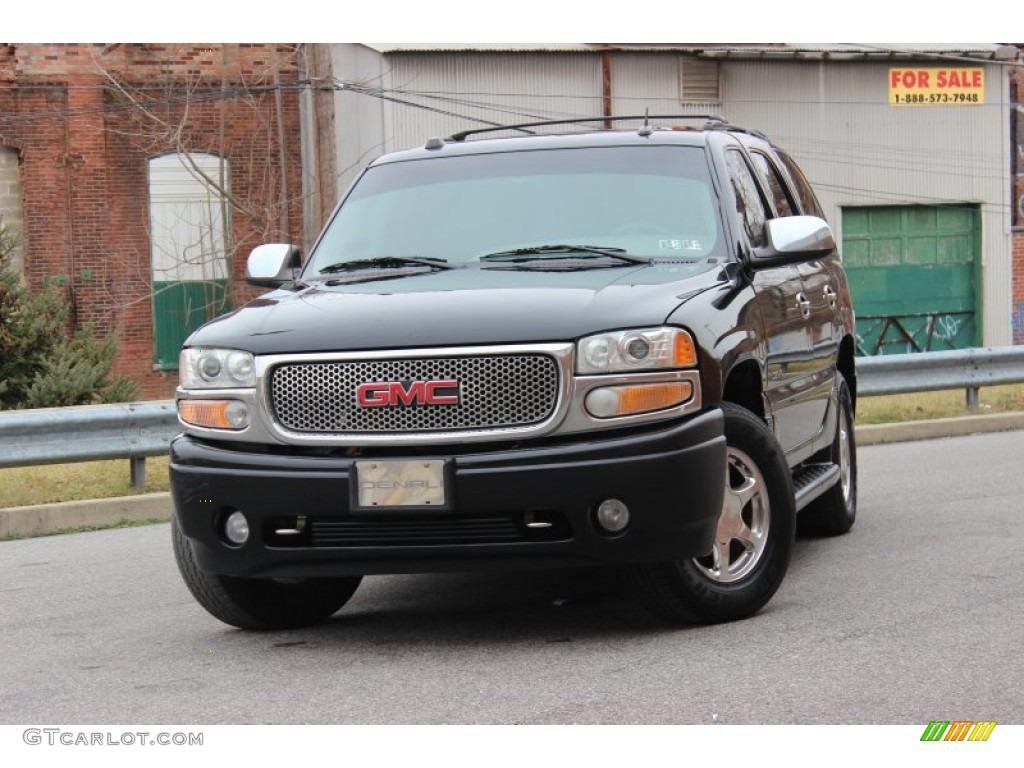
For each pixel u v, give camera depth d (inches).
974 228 1374.3
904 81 1332.4
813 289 298.0
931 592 255.9
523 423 211.9
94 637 251.0
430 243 260.1
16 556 352.5
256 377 220.5
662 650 217.0
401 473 211.2
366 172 285.0
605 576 283.0
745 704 185.8
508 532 212.7
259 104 1266.0
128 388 821.2
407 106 1162.0
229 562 225.0
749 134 310.3
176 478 226.2
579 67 1206.9
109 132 1211.2
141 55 1227.2
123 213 1218.0
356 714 189.5
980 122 1360.7
